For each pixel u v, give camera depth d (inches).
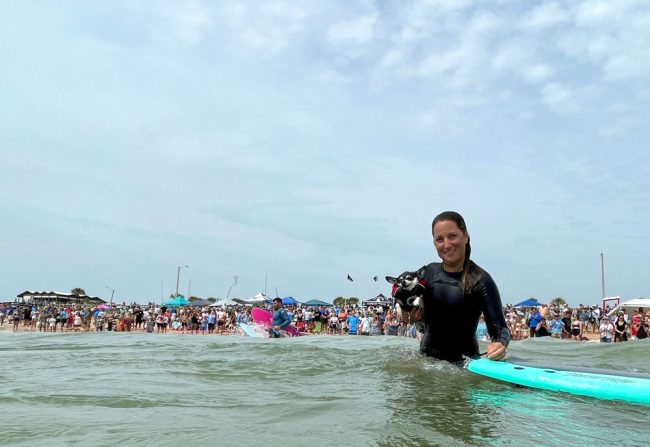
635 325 797.2
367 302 1419.8
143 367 169.3
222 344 265.6
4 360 193.3
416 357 179.5
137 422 89.4
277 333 623.2
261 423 89.1
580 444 77.8
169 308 1717.5
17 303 2196.1
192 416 94.5
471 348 173.2
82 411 99.0
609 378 128.1
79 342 294.7
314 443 76.2
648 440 80.8
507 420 92.2
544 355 250.2
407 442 77.3
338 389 125.0
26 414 95.8
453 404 106.8
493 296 167.3
